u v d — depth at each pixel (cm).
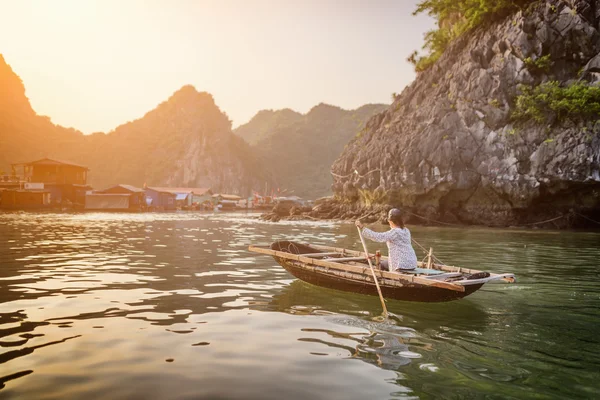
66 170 5569
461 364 369
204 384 322
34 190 4972
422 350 405
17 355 378
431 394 309
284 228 2331
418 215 2956
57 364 358
